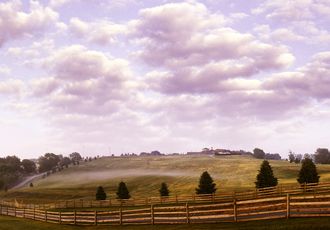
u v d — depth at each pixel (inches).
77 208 2413.9
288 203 900.6
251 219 950.4
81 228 1326.3
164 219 1126.4
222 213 1016.9
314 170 2389.3
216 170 6141.7
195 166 7185.0
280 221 876.6
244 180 4798.2
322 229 756.6
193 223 1047.0
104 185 6028.5
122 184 3120.1
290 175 4879.4
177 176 6131.9
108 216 1311.5
